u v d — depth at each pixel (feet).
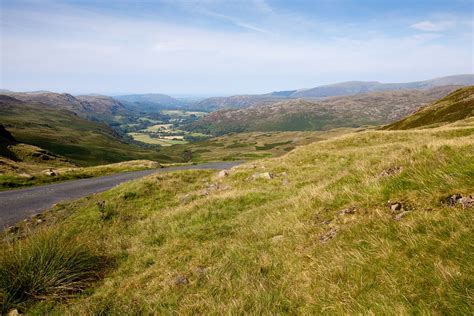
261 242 28.07
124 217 54.39
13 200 81.46
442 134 96.32
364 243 20.27
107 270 31.04
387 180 27.09
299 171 70.03
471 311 12.08
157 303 21.84
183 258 29.81
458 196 20.26
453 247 15.66
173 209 53.47
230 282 22.12
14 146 244.42
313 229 26.35
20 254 27.66
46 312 23.27
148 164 190.90
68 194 89.35
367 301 14.92
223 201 48.91
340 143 111.04
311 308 16.55
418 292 14.15
